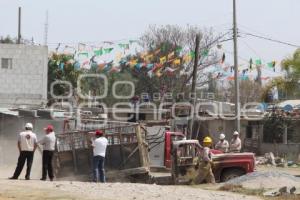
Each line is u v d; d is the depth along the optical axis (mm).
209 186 29125
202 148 31969
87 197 21812
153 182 32312
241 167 31938
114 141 32719
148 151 34969
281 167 52156
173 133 37281
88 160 32719
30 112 45656
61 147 32875
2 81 61125
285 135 64375
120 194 22828
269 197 23953
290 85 64062
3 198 21172
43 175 28844
